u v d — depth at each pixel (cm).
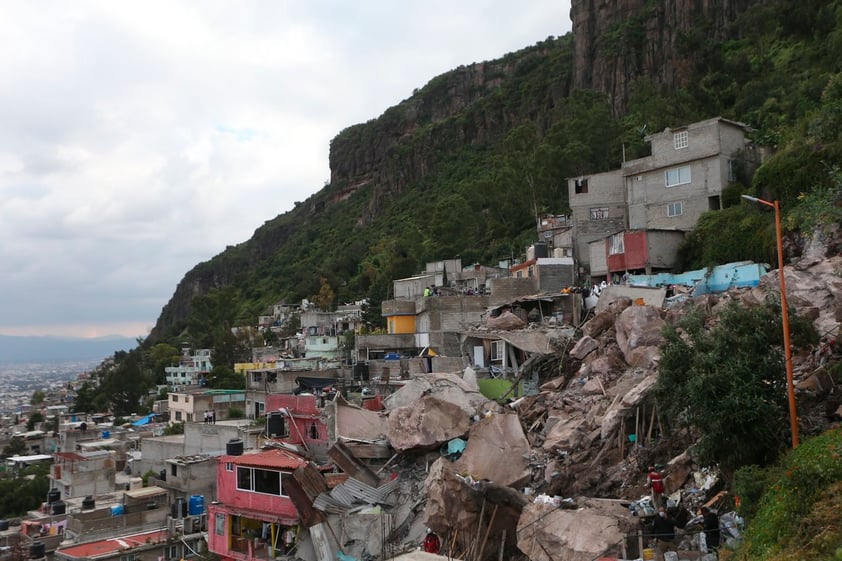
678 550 1611
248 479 2638
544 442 2531
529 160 8594
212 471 3797
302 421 3084
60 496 4878
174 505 3631
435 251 9012
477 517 2066
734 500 1730
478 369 3528
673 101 7581
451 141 17075
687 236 4147
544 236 6262
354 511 2402
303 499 2430
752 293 2845
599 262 4522
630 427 2345
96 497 4622
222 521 2666
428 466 2600
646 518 1758
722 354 1844
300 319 9625
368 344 4875
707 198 4350
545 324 3838
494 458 2395
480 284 5819
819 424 1875
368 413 2933
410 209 14938
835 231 2961
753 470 1669
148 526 3684
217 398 6206
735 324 1889
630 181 4772
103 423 8838
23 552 3331
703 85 7969
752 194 3878
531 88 15625
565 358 3175
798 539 1366
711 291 3472
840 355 2202
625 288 3578
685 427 2095
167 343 14488
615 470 2222
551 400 2862
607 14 12438
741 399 1733
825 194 2941
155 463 5016
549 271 4600
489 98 17125
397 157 18350
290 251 18825
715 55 8444
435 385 3022
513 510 2067
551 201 7500
